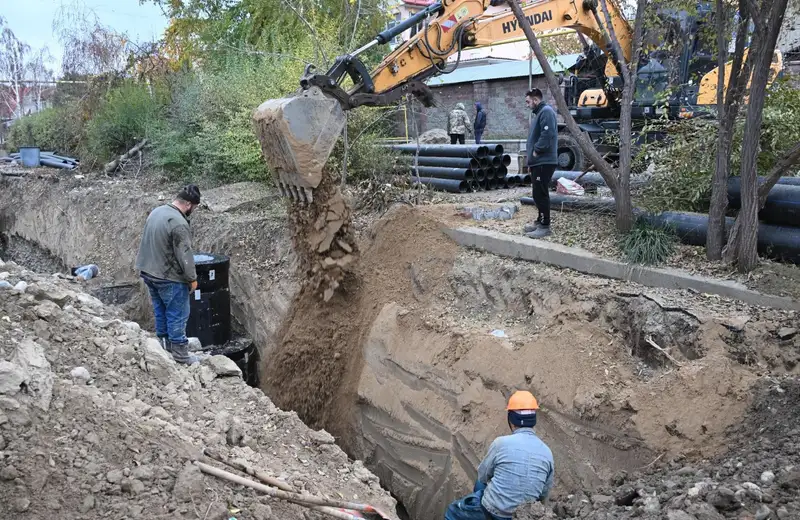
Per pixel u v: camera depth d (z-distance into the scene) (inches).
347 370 335.6
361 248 368.8
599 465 226.4
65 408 161.9
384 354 319.6
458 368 283.4
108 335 219.8
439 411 283.9
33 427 151.1
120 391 193.9
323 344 346.0
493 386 267.3
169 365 221.0
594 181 392.2
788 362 209.8
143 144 689.6
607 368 241.8
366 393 317.7
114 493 143.6
